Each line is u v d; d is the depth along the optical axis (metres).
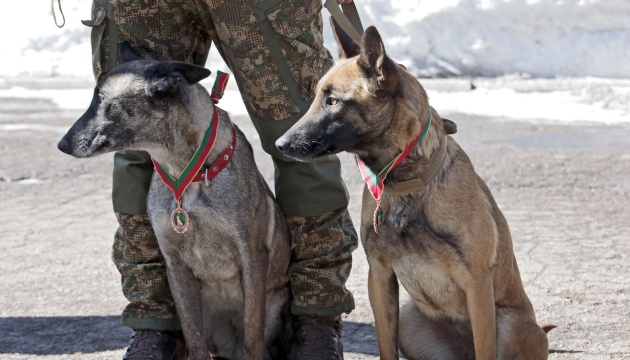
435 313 4.16
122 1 3.95
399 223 3.88
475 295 3.86
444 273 3.94
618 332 4.70
